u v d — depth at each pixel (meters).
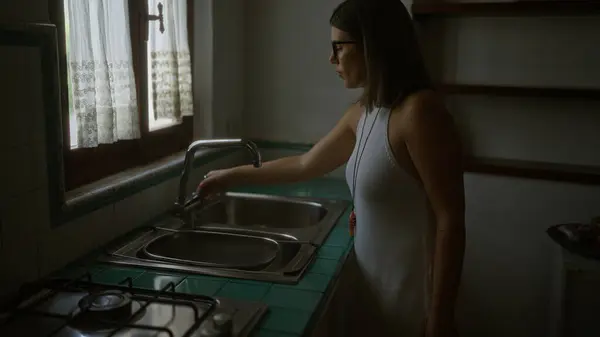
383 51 1.20
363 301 1.35
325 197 1.98
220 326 0.91
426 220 1.26
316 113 2.35
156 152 1.81
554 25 2.12
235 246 1.55
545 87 2.15
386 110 1.23
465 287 2.32
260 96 2.40
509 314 2.29
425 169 1.16
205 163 2.00
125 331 0.93
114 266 1.25
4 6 1.03
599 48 2.08
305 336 0.97
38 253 1.14
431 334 1.19
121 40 1.54
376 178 1.23
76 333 0.92
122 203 1.46
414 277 1.28
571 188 2.12
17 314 0.98
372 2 1.20
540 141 2.21
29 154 1.10
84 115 1.37
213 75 2.09
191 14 2.05
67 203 1.23
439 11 2.09
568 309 1.75
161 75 1.81
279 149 2.40
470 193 2.25
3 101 1.02
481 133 2.27
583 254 1.77
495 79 2.21
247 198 1.97
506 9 2.03
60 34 1.28
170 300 1.03
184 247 1.55
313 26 2.29
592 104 2.12
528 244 2.22
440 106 1.17
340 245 1.44
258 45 2.37
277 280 1.18
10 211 1.05
